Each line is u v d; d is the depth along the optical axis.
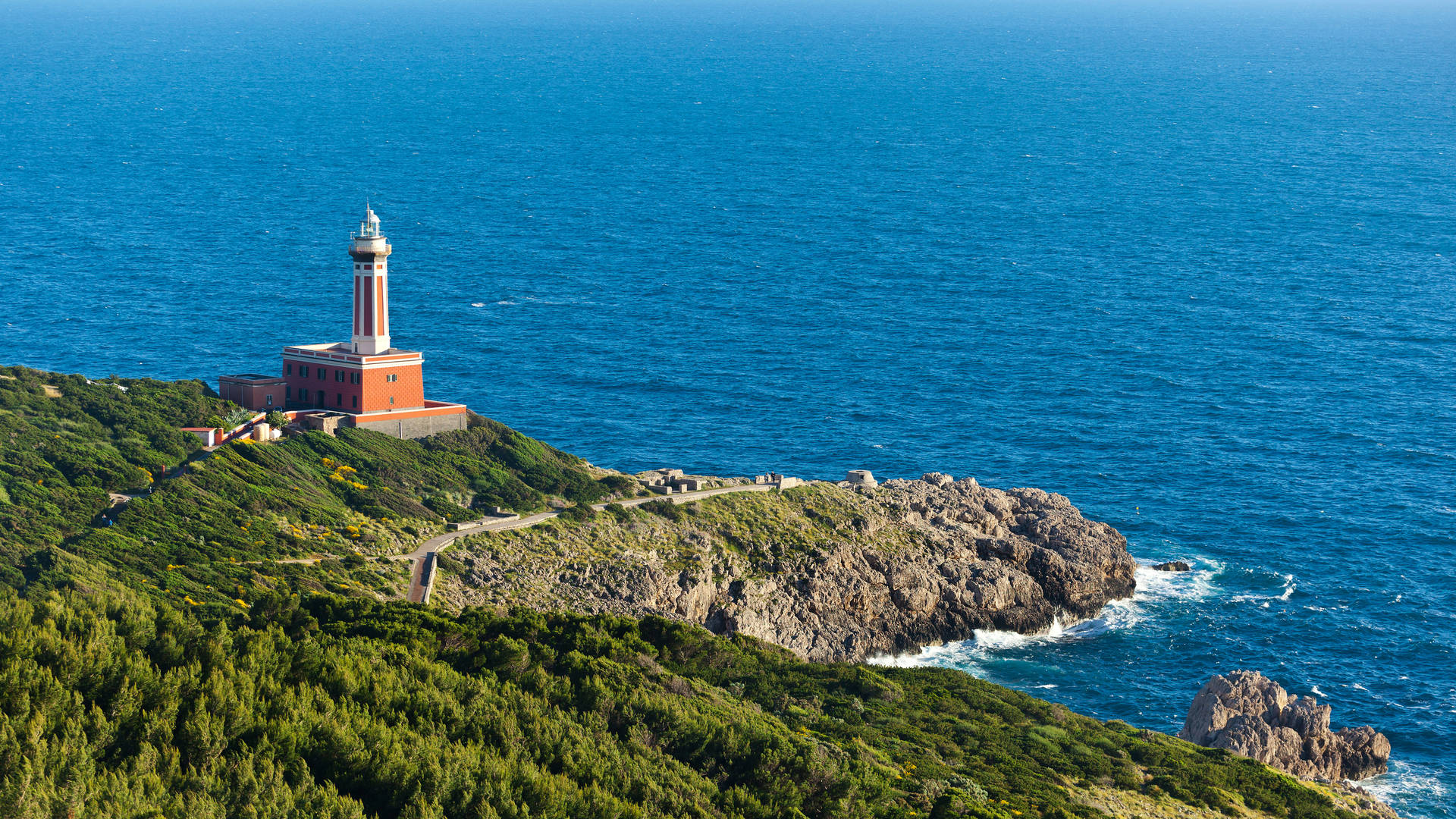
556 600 119.56
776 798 81.25
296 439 136.88
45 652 74.88
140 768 69.19
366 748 75.19
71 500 115.19
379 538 122.44
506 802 72.75
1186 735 113.50
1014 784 91.50
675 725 86.88
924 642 130.75
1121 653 130.38
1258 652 130.00
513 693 87.25
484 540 125.69
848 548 135.00
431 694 84.25
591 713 87.12
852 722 100.69
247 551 113.25
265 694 78.50
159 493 118.75
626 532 132.12
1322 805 98.50
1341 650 130.62
